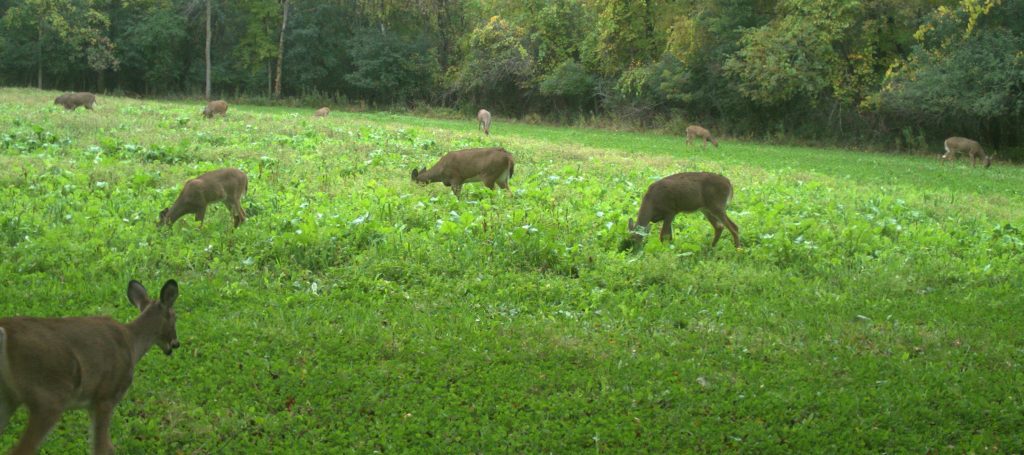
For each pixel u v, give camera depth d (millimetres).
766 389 6766
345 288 8992
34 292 7973
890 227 13438
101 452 4668
